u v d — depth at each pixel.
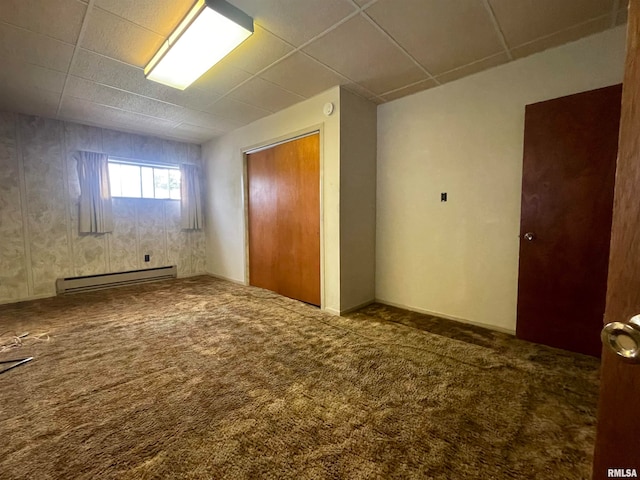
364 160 3.23
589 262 2.07
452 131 2.78
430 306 3.04
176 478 1.12
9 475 1.13
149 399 1.61
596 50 2.06
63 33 2.02
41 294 3.76
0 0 1.68
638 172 0.41
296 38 2.10
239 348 2.25
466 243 2.75
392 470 1.15
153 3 1.74
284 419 1.45
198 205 5.15
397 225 3.25
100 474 1.14
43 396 1.64
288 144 3.61
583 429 1.36
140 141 4.55
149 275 4.68
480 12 1.83
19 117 3.57
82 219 3.97
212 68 2.52
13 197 3.56
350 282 3.15
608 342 0.44
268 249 4.05
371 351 2.19
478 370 1.90
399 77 2.68
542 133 2.21
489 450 1.25
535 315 2.31
